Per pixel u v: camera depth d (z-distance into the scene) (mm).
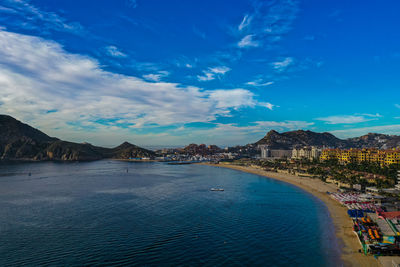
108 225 82000
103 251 61781
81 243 66812
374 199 105562
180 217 91562
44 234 73562
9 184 179625
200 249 62938
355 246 63031
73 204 113625
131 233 74375
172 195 137125
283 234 73250
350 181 146375
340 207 104625
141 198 128250
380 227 65562
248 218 90000
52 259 57688
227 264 55156
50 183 185500
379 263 53344
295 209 103000
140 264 55344
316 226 80062
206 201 120375
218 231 76250
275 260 56812
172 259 57562
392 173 154500
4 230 77062
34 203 115562
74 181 198125
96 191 150250
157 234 73562
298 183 180500
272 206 108875
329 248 62562
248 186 171125
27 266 54500
